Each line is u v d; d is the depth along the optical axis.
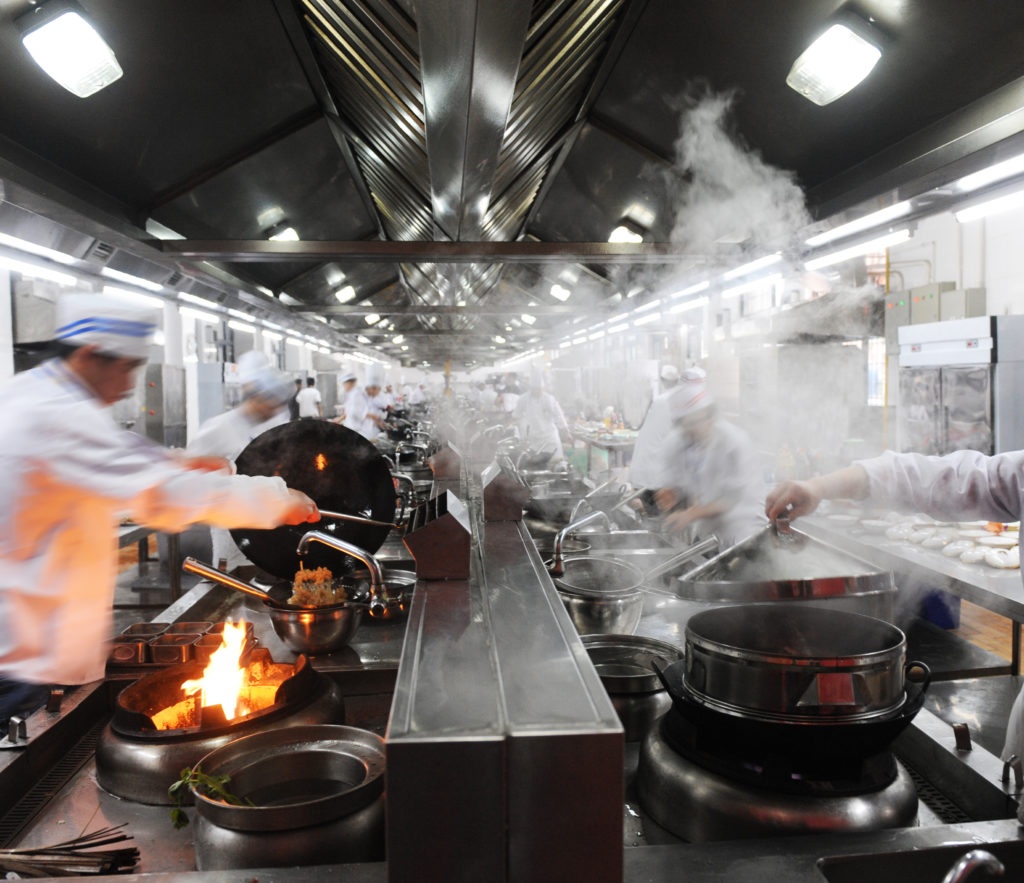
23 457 1.25
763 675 0.86
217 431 2.96
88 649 1.48
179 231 3.29
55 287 5.12
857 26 1.93
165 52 2.22
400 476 2.99
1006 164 1.89
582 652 0.79
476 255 3.08
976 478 1.16
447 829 0.60
